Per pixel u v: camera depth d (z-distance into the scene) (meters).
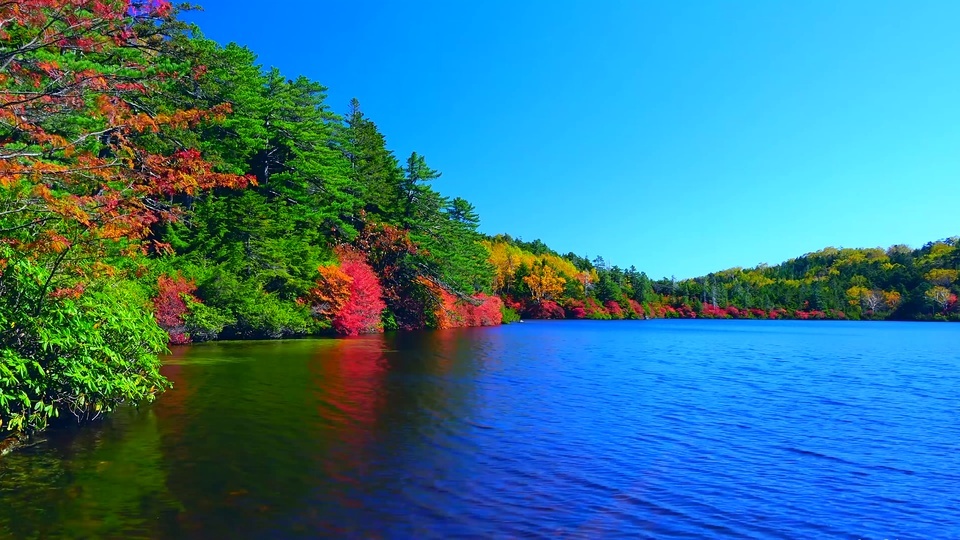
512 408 13.20
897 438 11.09
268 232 37.00
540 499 7.29
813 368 24.25
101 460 8.23
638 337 48.56
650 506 7.17
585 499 7.35
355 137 56.72
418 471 8.27
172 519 6.25
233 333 32.75
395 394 14.52
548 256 130.88
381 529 6.19
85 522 6.09
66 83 8.81
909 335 58.22
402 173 56.88
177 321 27.92
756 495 7.68
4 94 7.79
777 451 9.99
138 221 8.53
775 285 140.88
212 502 6.78
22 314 8.75
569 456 9.30
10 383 8.34
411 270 52.31
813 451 10.02
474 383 16.92
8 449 8.55
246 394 13.84
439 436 10.35
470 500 7.18
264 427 10.53
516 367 21.72
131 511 6.44
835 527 6.66
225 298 31.19
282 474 7.92
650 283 131.38
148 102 19.95
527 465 8.73
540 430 11.07
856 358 29.78
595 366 23.09
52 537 5.71
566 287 107.19
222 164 32.09
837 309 120.50
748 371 22.69
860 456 9.73
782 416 13.11
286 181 43.69
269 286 37.47
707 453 9.74
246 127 37.47
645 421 12.20
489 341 36.78
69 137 13.37
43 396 9.41
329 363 20.95
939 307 110.56
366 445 9.57
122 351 10.70
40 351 9.09
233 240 34.62
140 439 9.41
